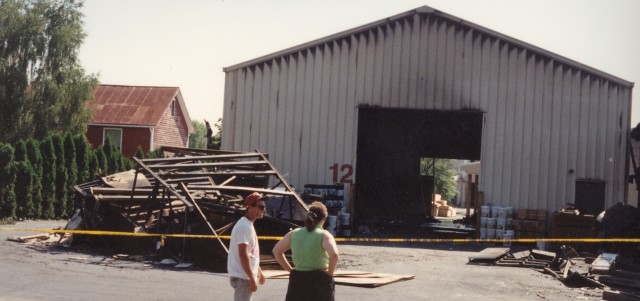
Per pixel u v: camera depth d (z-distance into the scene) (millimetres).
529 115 26188
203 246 15109
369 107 26859
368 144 33969
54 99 46562
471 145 35844
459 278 15195
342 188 26391
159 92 51906
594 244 23438
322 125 27078
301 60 27328
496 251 19641
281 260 7289
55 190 28281
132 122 48188
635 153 29750
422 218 35000
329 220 25250
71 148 29312
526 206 26062
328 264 7059
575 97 25984
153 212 17688
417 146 35438
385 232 28953
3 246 16766
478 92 26469
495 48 26406
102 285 11922
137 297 10977
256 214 7582
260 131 27484
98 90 52344
